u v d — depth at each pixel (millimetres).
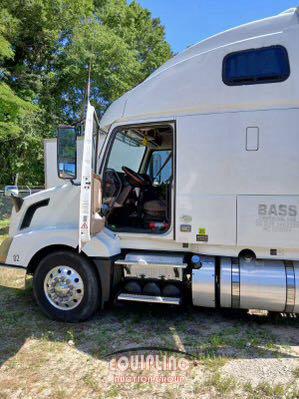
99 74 15352
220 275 3557
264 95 3340
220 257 3688
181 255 3775
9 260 3988
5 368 2902
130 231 3838
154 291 3818
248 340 3361
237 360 3012
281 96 3305
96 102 16141
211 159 3471
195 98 3521
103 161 3910
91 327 3662
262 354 3107
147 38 21438
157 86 3689
